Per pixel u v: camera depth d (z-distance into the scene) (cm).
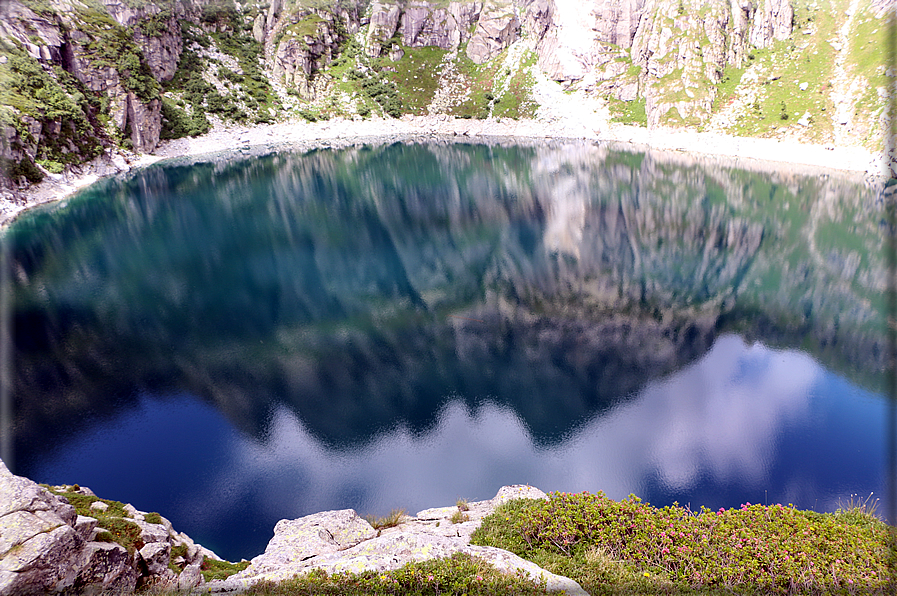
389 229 8031
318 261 6475
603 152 16025
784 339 4319
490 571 1011
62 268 6028
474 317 4834
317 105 19912
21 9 11038
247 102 18338
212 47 19625
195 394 3441
